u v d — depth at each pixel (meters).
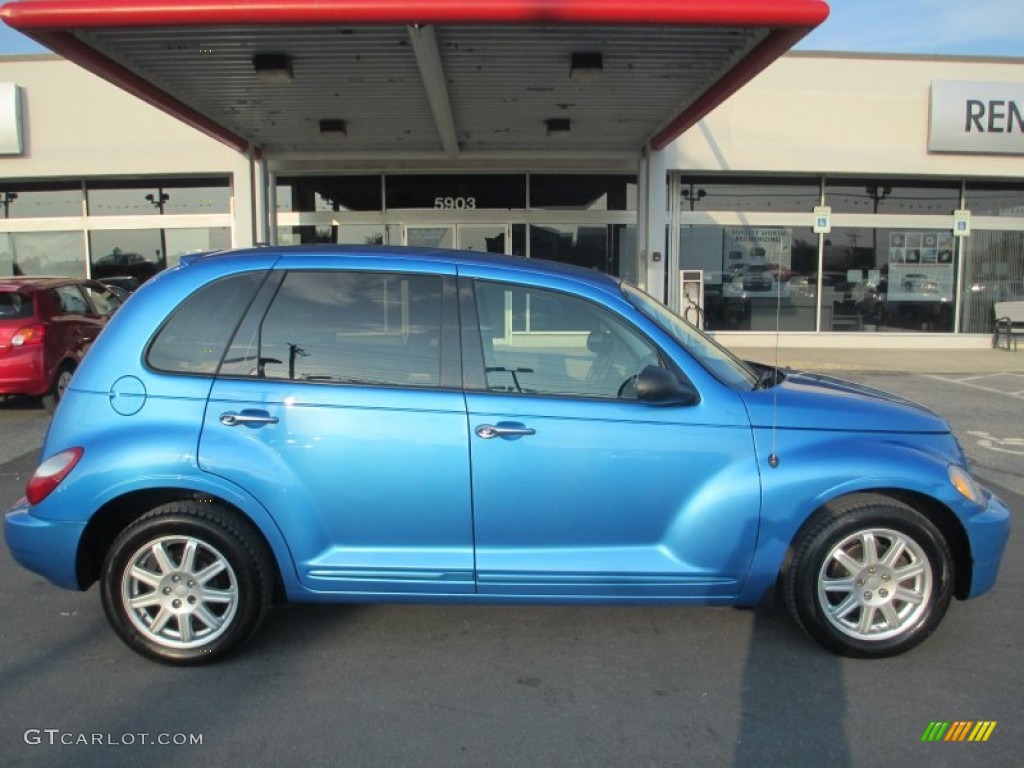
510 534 3.36
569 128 11.99
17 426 8.61
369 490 3.33
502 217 15.37
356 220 15.33
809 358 14.58
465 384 3.38
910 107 15.15
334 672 3.38
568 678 3.34
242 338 3.43
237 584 3.37
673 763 2.76
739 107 14.96
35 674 3.37
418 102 10.83
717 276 16.11
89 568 3.51
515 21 7.43
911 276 16.42
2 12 7.35
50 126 14.75
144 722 3.00
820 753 2.82
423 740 2.89
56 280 9.59
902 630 3.44
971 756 2.80
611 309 3.48
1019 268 16.59
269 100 10.68
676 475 3.34
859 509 3.37
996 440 8.06
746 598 3.45
